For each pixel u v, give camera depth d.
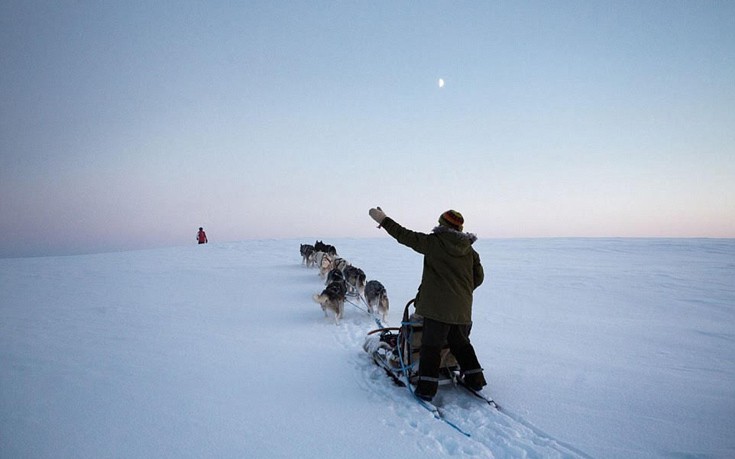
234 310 7.25
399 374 3.86
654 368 4.31
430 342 3.33
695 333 5.69
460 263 3.37
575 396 3.58
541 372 4.17
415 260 14.87
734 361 4.55
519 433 2.90
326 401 3.47
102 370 4.23
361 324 6.30
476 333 5.67
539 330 5.83
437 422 3.06
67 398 3.53
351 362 4.50
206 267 13.48
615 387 3.79
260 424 3.05
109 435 2.89
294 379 3.99
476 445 2.73
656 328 5.95
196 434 2.90
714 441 2.82
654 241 21.66
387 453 2.65
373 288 6.68
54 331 5.86
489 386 3.80
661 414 3.25
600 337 5.48
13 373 4.14
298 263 14.24
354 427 3.00
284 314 6.96
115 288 9.71
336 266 9.99
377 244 21.69
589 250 18.25
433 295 3.32
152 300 8.20
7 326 6.18
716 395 3.63
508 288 9.31
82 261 16.33
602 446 2.75
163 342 5.29
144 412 3.26
